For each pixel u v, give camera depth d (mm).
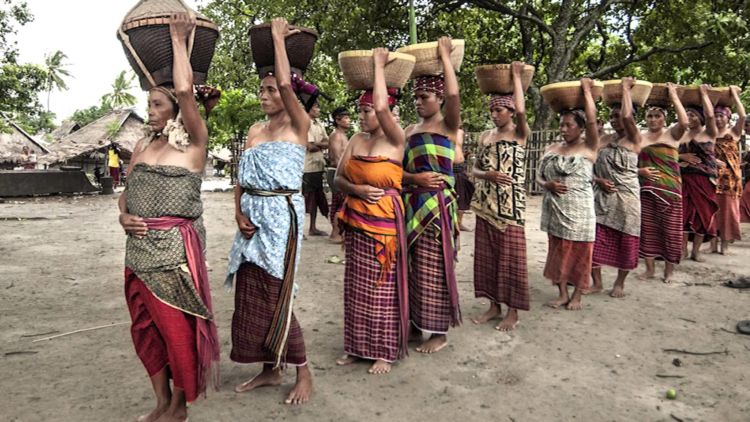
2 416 2742
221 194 16641
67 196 16562
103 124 39312
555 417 2771
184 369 2443
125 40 2422
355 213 3305
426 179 3434
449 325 3975
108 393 3012
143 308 2482
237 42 17156
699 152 6176
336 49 14891
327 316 4402
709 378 3232
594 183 4988
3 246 7566
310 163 7945
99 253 7062
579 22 16250
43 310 4547
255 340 2898
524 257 4008
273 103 2871
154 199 2398
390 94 3275
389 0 14711
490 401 2945
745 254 6805
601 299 4859
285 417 2768
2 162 33000
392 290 3307
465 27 18531
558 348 3707
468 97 19141
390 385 3145
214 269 6102
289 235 2822
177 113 2496
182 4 2521
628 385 3139
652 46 16141
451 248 3559
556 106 4484
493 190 4074
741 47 13320
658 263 6367
